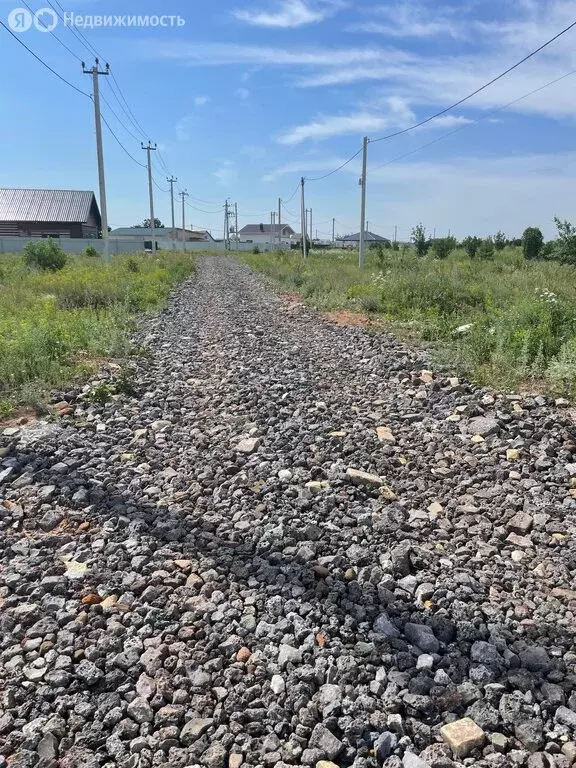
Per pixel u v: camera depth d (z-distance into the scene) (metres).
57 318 12.39
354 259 39.91
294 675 2.93
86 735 2.55
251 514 4.62
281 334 13.33
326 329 13.63
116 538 4.21
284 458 5.76
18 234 57.44
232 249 109.44
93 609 3.37
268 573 3.79
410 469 5.62
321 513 4.68
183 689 2.83
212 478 5.32
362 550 4.11
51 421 6.55
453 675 2.97
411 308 15.27
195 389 8.42
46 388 7.72
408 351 10.48
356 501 4.91
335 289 19.84
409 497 5.03
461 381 8.27
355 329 13.23
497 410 6.97
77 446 5.90
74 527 4.37
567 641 3.23
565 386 7.72
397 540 4.32
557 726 2.64
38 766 2.40
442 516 4.71
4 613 3.32
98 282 18.70
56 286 17.34
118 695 2.78
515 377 8.22
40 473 5.10
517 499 4.92
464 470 5.59
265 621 3.34
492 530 4.49
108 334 11.26
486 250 33.94
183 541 4.23
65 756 2.46
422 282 16.50
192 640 3.18
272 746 2.53
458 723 2.63
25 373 7.95
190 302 20.14
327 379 8.98
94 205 61.97
